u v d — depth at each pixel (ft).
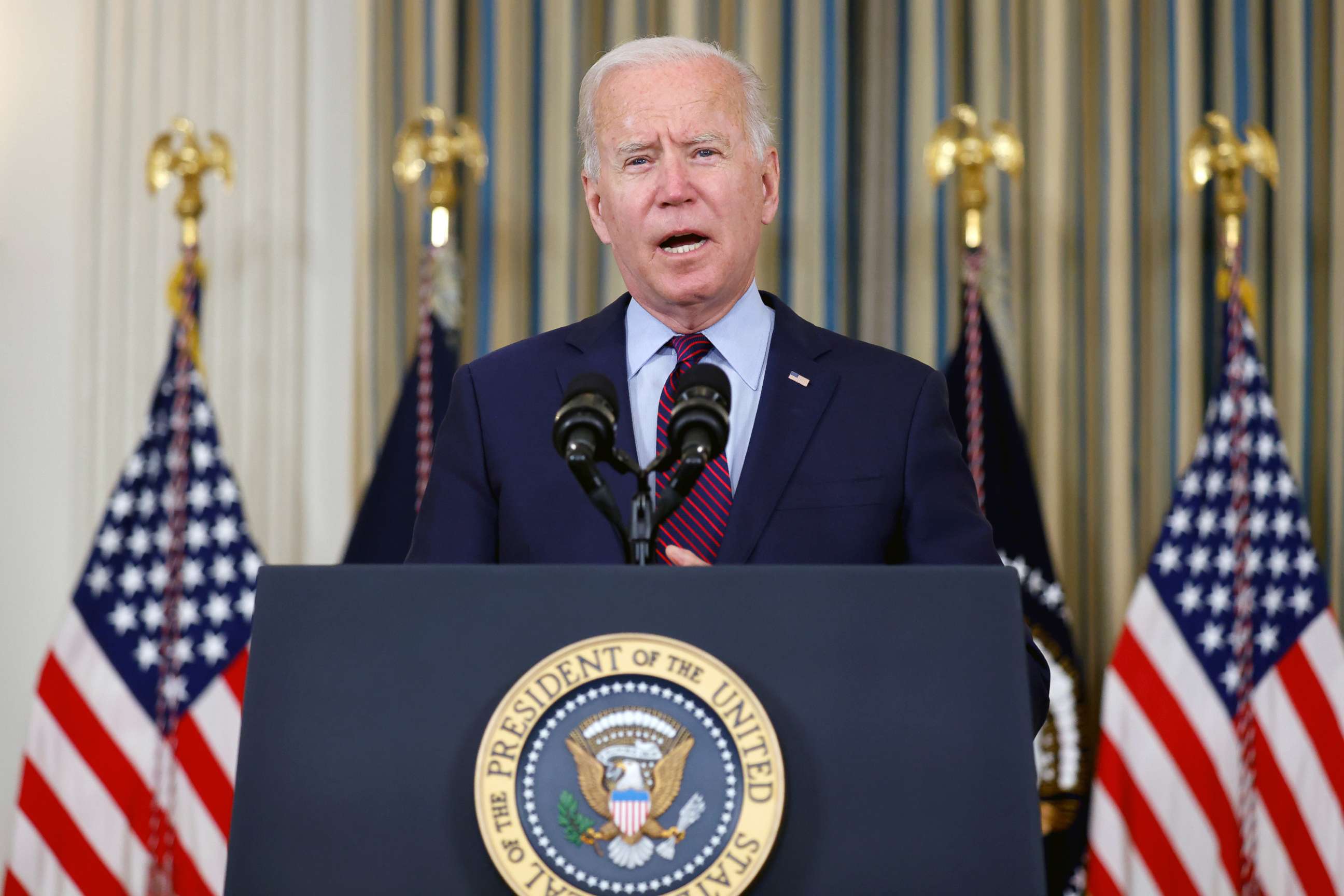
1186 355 25.13
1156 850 22.33
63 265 25.38
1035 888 6.02
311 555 24.98
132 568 23.43
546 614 6.39
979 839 6.08
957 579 6.41
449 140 24.12
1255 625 22.72
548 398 10.48
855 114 25.82
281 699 6.32
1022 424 24.67
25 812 22.63
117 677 23.06
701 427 7.63
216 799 22.84
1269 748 22.40
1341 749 22.29
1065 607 23.12
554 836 6.00
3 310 25.36
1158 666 22.70
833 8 25.98
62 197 25.53
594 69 10.90
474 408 10.62
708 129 10.37
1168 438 25.20
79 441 24.67
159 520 23.57
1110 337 25.12
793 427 10.09
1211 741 22.50
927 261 25.25
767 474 9.85
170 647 23.15
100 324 24.94
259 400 24.82
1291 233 25.31
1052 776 22.75
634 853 5.98
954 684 6.27
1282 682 22.53
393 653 6.37
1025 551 23.26
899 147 25.64
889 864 6.06
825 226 25.49
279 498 24.76
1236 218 23.30
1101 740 22.66
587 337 10.91
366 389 24.76
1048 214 25.25
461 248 25.25
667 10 25.95
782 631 6.35
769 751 6.05
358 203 25.13
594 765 6.07
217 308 24.94
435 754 6.23
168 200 25.18
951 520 9.89
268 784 6.22
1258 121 25.58
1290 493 22.97
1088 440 25.18
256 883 6.12
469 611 6.40
